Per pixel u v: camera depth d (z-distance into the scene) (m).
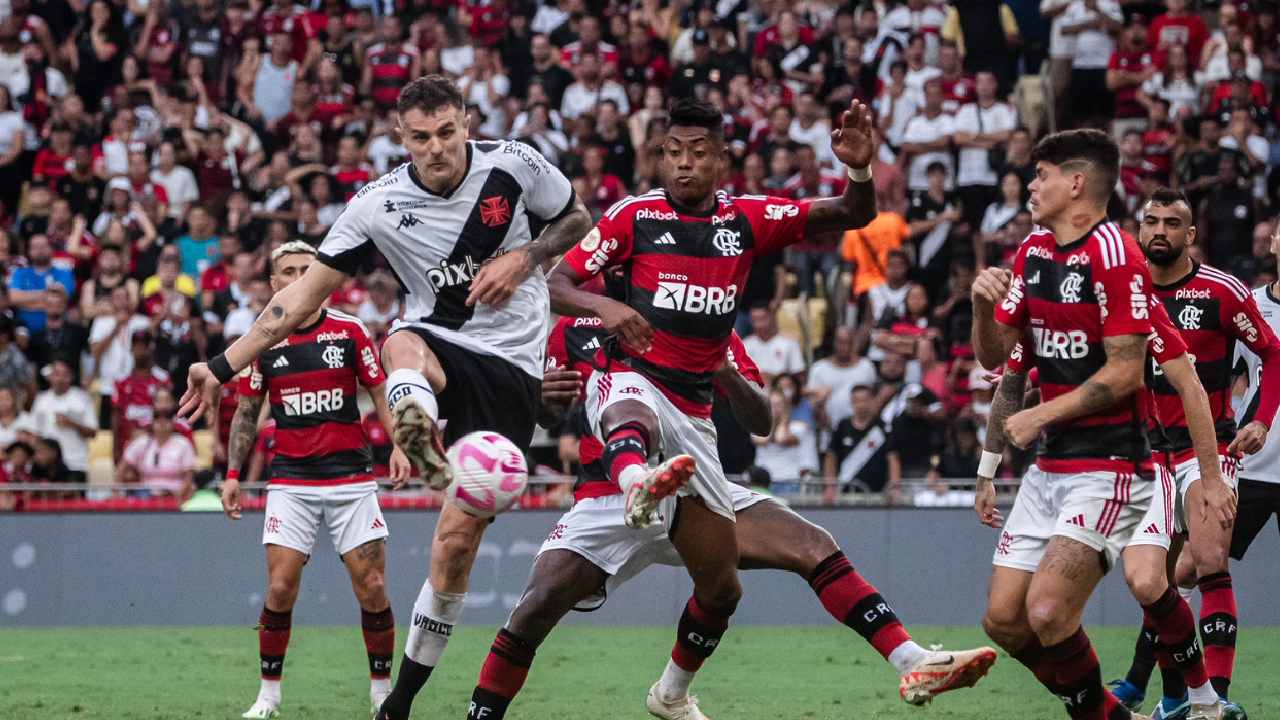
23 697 26.56
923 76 54.69
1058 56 56.72
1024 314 18.23
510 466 17.03
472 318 19.56
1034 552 17.97
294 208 53.38
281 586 24.80
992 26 56.78
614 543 19.06
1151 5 57.91
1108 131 55.81
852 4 57.31
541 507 40.16
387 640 25.09
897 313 46.88
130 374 47.16
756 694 26.39
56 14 61.59
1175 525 22.88
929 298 49.69
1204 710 20.36
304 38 59.72
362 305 48.31
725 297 18.03
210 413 18.72
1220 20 56.72
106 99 59.44
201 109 57.44
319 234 51.75
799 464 44.31
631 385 17.92
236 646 35.00
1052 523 17.84
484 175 19.28
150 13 60.56
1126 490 17.48
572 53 57.22
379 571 25.27
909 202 51.41
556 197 19.77
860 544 39.62
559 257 20.77
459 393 19.59
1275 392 23.14
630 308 17.53
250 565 40.44
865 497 40.44
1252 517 25.88
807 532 18.61
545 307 20.41
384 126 56.53
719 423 40.38
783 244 18.39
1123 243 17.25
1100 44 56.25
